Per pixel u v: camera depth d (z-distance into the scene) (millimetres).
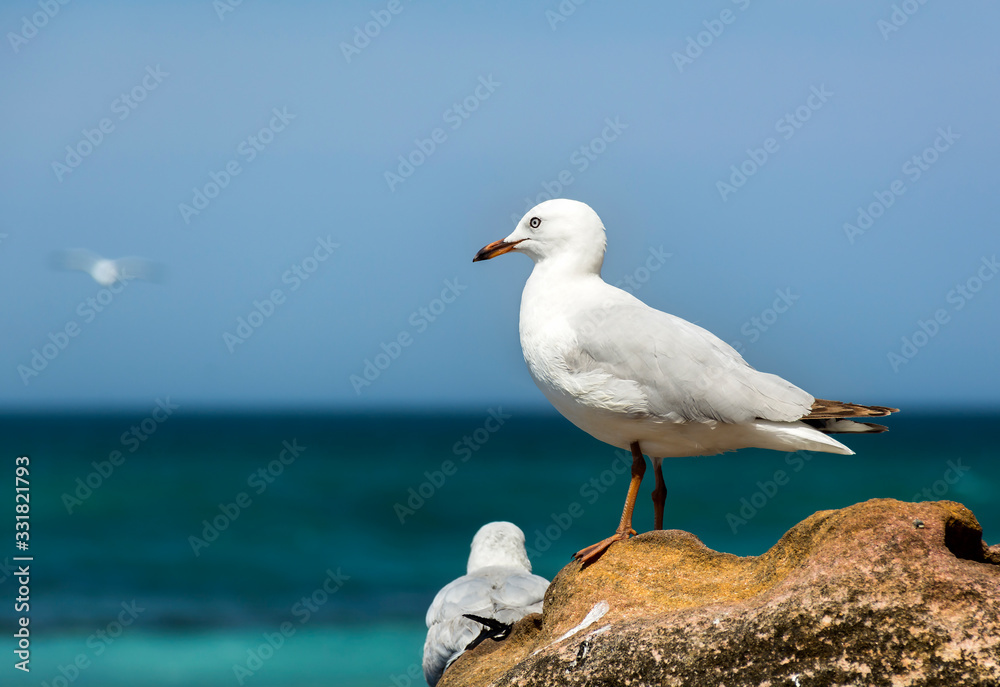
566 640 4246
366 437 65125
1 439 59375
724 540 26625
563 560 23812
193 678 14742
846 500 33500
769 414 5711
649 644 3945
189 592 21562
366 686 14156
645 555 4824
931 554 3822
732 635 3836
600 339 5863
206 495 35031
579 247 6375
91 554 25531
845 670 3611
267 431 74000
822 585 3803
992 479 37750
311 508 32469
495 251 6613
